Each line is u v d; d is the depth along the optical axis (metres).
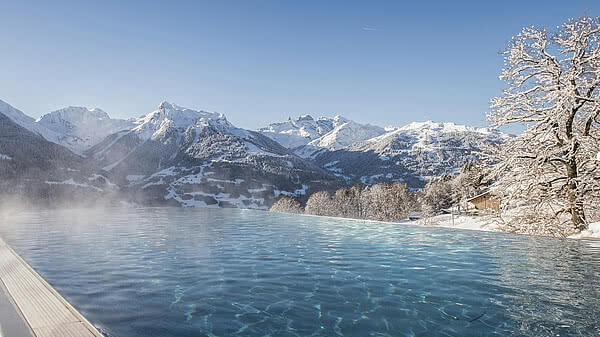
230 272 6.63
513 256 8.27
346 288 5.58
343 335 3.81
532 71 13.77
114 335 3.75
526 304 4.80
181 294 5.22
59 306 3.75
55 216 25.58
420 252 8.90
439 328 4.00
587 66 12.62
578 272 6.61
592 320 4.20
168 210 37.31
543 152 12.79
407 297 5.13
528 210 12.80
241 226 17.03
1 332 3.03
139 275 6.35
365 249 9.43
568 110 12.57
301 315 4.40
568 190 12.20
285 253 8.77
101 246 9.95
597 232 10.97
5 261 6.39
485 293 5.31
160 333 3.82
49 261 7.64
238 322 4.16
